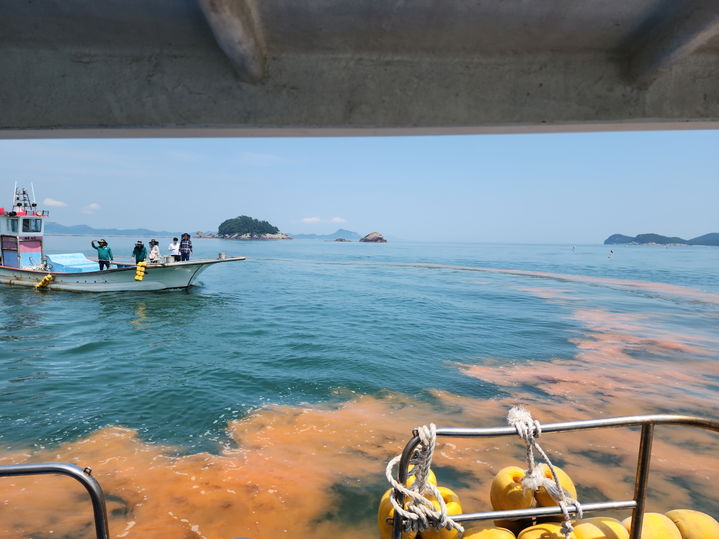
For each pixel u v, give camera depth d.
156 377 9.74
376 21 1.81
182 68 1.97
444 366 10.84
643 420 1.79
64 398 8.41
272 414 7.61
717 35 1.83
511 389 9.14
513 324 16.69
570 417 7.64
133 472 5.61
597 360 11.55
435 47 1.95
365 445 6.44
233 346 12.69
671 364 11.20
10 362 10.97
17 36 1.91
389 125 2.01
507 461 6.00
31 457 6.05
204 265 22.39
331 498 5.07
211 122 1.99
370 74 1.99
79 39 1.92
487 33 1.88
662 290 29.95
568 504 1.84
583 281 36.25
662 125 2.04
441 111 2.00
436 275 40.50
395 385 9.29
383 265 54.53
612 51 1.97
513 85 2.00
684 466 5.86
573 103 1.99
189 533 4.43
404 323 16.61
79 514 4.72
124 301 19.98
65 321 15.99
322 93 2.00
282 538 4.39
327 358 11.34
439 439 6.64
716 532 2.11
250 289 26.98
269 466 5.79
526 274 42.88
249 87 1.99
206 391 8.79
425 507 1.72
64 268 22.98
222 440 6.59
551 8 1.74
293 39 1.91
